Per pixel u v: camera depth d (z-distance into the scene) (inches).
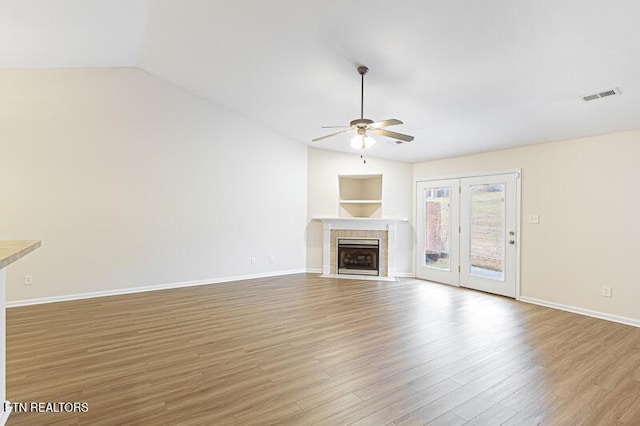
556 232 174.9
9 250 63.3
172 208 208.2
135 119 196.1
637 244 147.3
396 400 86.4
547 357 112.8
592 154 161.9
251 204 238.1
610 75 111.7
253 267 239.8
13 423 75.7
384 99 161.9
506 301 186.2
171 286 208.5
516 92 132.7
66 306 167.8
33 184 170.6
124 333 131.6
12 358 108.8
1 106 164.6
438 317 155.6
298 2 111.4
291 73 161.3
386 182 252.4
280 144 250.1
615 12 85.3
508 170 196.2
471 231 216.8
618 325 146.9
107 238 188.5
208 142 220.4
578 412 81.9
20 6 123.5
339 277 245.1
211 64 173.5
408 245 254.2
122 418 77.8
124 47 168.2
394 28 111.1
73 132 179.6
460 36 107.4
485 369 103.9
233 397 87.1
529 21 94.3
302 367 104.3
